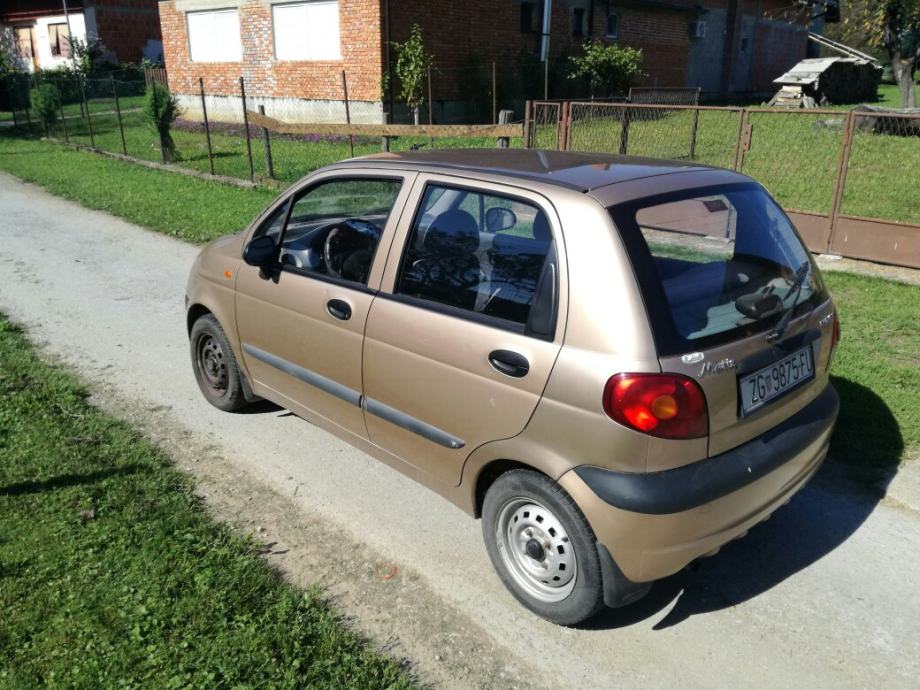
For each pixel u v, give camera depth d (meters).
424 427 3.48
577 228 2.91
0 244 10.27
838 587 3.44
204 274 4.96
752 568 3.58
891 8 18.42
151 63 34.47
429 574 3.54
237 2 21.92
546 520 3.11
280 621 3.12
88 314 7.32
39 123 24.88
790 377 3.18
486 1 21.28
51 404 5.20
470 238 3.29
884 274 8.03
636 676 2.95
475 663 3.00
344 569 3.56
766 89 36.88
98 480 4.20
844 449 4.51
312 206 4.19
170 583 3.31
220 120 23.98
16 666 2.88
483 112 21.52
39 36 35.91
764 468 2.97
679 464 2.79
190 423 5.04
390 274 3.59
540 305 2.97
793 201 11.10
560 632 3.18
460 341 3.21
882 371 5.45
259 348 4.55
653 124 16.56
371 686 2.81
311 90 21.00
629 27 27.64
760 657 3.04
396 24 19.25
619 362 2.72
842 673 2.96
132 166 17.05
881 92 33.66
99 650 2.95
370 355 3.67
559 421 2.88
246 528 3.86
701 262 3.04
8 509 3.88
